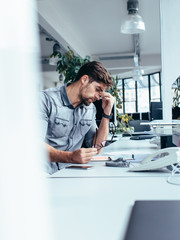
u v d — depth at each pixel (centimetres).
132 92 1334
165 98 311
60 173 122
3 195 17
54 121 192
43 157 20
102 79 192
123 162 138
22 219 18
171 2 297
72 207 69
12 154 18
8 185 17
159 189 86
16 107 18
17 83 18
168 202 63
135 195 80
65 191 88
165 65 307
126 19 439
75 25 750
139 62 1148
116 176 111
